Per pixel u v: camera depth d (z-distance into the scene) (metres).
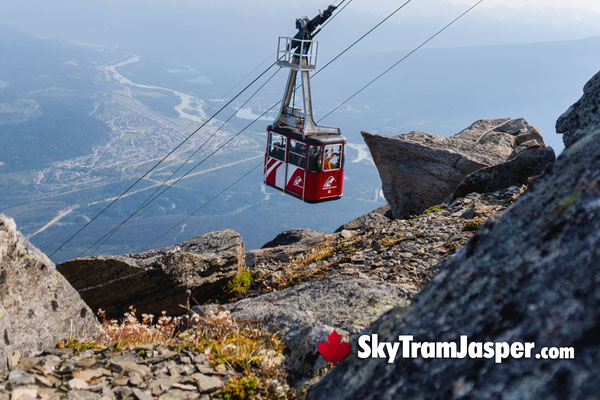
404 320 2.77
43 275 7.03
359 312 8.75
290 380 6.27
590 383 1.53
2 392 4.89
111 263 14.53
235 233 18.52
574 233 2.13
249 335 8.00
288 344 7.76
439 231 16.06
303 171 25.78
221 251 17.20
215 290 16.75
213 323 8.11
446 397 2.03
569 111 12.71
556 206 2.41
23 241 6.90
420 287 11.58
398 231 17.09
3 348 5.50
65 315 7.16
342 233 21.48
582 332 1.70
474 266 2.61
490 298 2.29
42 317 6.69
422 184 27.47
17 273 6.53
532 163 20.52
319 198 25.95
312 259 17.73
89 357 6.26
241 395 5.64
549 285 2.02
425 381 2.22
